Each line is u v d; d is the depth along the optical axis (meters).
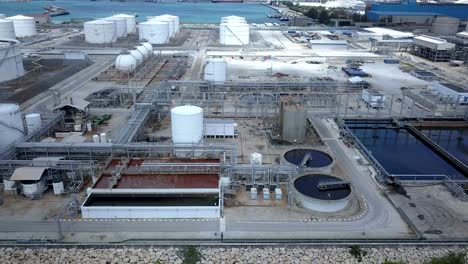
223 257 32.75
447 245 34.38
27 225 36.94
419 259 32.94
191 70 101.19
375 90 78.19
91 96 74.25
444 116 69.50
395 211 40.03
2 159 44.09
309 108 72.56
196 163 44.44
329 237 35.59
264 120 65.19
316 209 39.66
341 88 83.12
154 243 34.16
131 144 47.78
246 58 117.88
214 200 40.53
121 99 72.94
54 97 72.44
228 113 68.19
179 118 48.88
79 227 36.69
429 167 53.75
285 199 41.84
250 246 34.00
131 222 37.56
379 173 47.34
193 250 33.34
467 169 50.97
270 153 53.09
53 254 32.94
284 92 74.06
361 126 68.19
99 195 40.31
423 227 37.31
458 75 101.50
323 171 46.28
